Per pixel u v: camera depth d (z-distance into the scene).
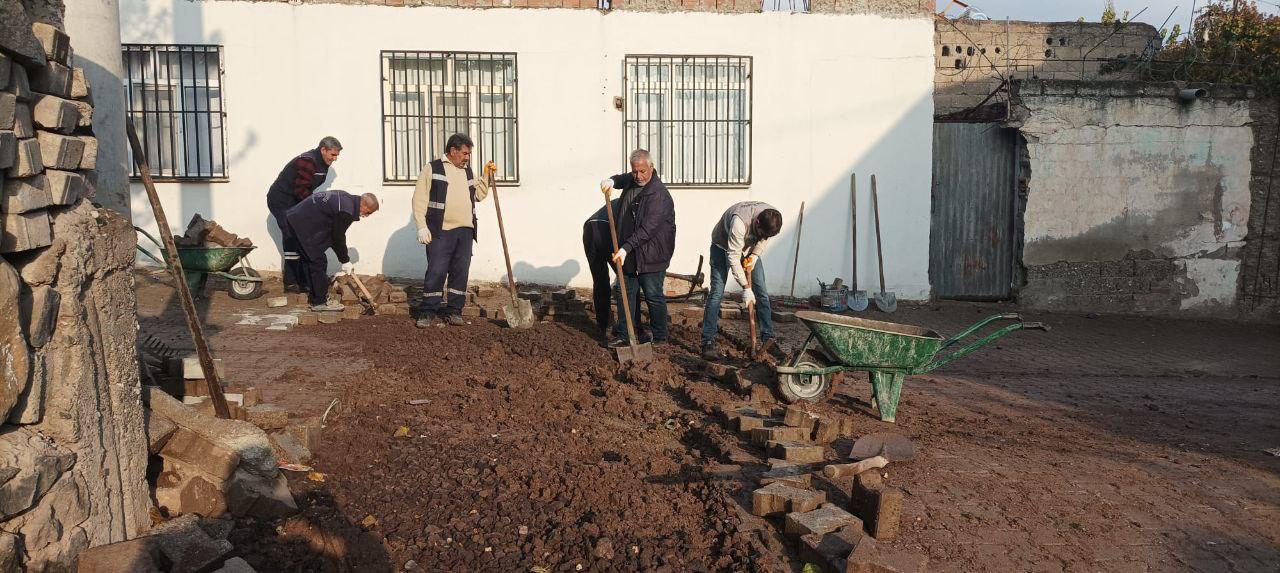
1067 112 12.54
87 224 3.21
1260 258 12.92
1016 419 6.53
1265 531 4.43
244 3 11.03
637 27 11.78
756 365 6.82
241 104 11.14
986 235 13.01
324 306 8.99
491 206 11.73
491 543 3.73
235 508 3.63
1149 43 14.38
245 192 11.22
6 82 2.82
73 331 3.05
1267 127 12.69
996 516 4.39
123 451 3.36
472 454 4.72
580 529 3.89
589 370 6.91
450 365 6.98
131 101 11.02
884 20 12.12
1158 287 12.92
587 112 11.80
